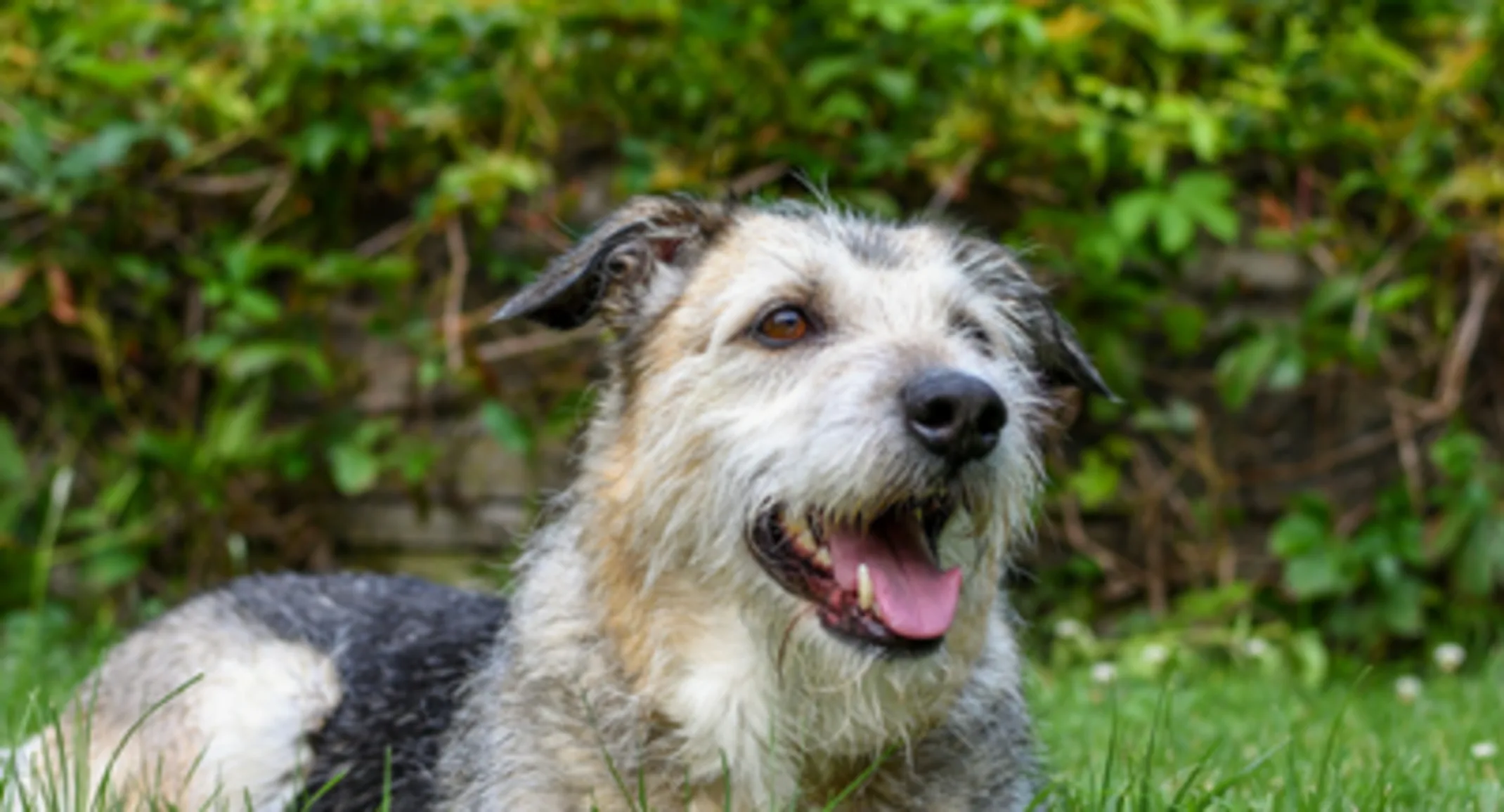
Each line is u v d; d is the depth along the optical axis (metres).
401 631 4.85
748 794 3.82
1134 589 8.82
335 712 4.68
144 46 8.30
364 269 8.15
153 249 8.70
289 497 8.79
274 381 8.79
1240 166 8.79
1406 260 8.57
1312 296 8.74
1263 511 8.94
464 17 7.92
